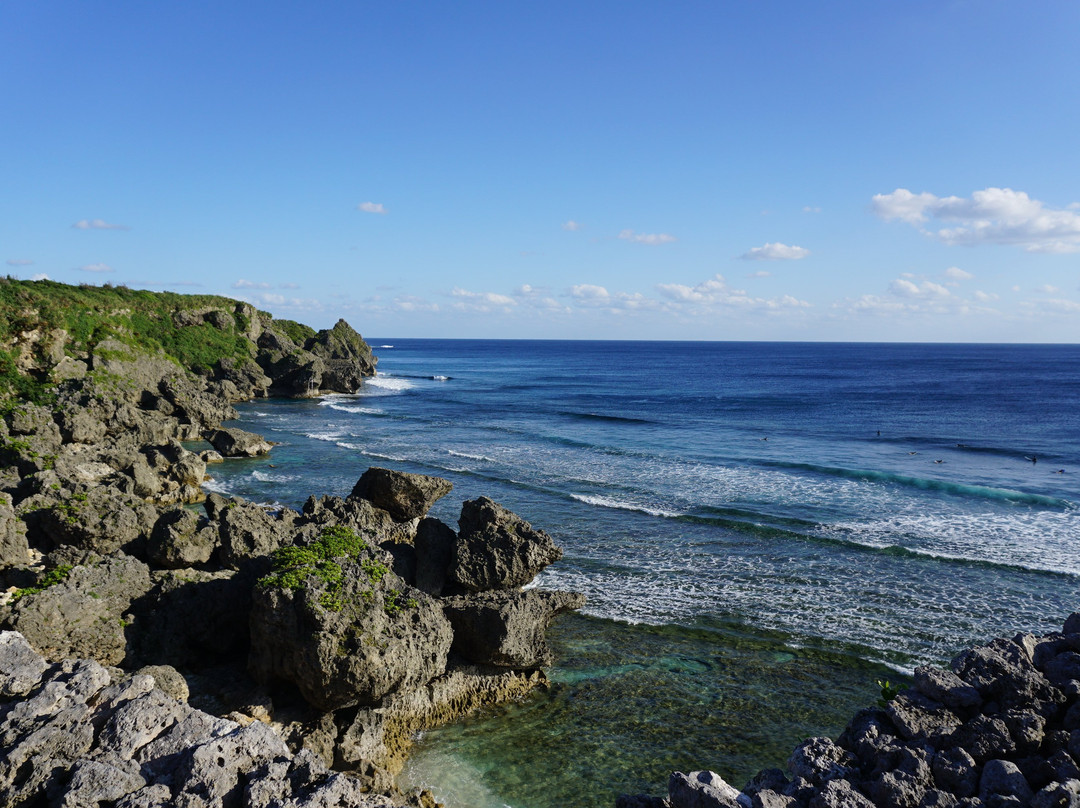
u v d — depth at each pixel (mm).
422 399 107125
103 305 78875
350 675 16547
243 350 106312
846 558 32500
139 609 19547
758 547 34094
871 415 87375
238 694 18328
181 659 19344
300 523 26281
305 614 17141
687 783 10070
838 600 27844
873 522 38312
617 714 20312
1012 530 36906
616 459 56719
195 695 18344
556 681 21984
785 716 20328
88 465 40000
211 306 111000
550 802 16594
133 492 37875
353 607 17453
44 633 17234
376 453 58594
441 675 19969
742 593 28609
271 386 104625
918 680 11664
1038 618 26109
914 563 31828
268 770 11031
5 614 17000
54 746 11398
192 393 72938
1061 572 30422
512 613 20516
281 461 55031
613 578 30156
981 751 10172
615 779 17500
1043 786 9648
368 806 10625
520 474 50438
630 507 40750
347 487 46375
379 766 16984
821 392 120688
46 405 54375
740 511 40156
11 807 10547
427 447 62281
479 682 20609
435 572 24234
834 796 9492
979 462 56469
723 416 86938
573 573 30672
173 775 11055
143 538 25094
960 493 45312
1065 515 39969
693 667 22922
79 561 20125
